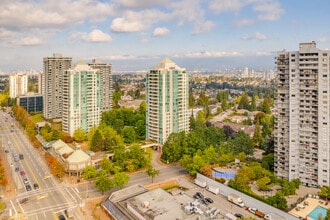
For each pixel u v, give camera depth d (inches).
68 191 7086.6
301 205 6072.8
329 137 6781.5
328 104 6722.4
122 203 5880.9
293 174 7268.7
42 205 6373.0
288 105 7239.2
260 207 6053.2
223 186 6914.4
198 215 5191.9
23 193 6968.5
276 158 7554.1
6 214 5984.3
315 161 7027.6
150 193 6038.4
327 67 6678.2
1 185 7298.2
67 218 5821.9
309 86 6939.0
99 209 6190.9
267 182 6899.6
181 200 5821.9
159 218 5054.1
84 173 7677.2
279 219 5546.3
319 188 6786.4
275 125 7514.8
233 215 5718.5
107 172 7800.2
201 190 7165.4
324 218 5615.2
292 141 7214.6
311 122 6998.0
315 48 6860.2
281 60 7283.5
